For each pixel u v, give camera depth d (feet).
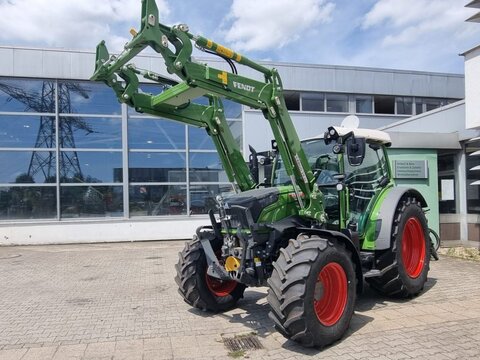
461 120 33.53
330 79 50.67
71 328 16.44
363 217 19.04
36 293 22.40
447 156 35.96
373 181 20.26
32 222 43.45
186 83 13.34
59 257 34.76
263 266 15.08
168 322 16.98
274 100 15.31
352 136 16.19
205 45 13.53
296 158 15.80
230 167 18.57
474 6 27.37
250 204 15.05
